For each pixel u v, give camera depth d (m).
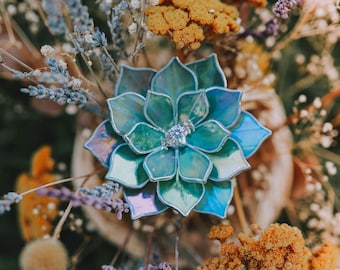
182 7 0.31
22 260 0.36
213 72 0.32
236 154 0.31
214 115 0.32
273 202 0.39
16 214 0.49
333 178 0.45
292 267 0.30
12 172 0.49
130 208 0.31
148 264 0.34
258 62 0.39
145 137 0.32
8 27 0.38
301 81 0.44
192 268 0.42
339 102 0.47
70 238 0.46
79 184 0.38
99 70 0.38
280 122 0.39
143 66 0.37
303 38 0.46
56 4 0.31
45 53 0.31
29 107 0.48
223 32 0.31
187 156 0.32
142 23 0.32
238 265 0.30
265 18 0.37
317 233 0.43
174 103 0.32
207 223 0.40
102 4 0.33
